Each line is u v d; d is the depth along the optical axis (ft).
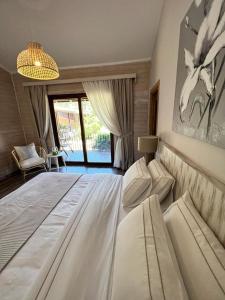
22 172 13.34
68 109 14.11
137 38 9.55
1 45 10.16
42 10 7.73
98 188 5.99
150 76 11.23
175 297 1.74
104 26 8.73
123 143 13.10
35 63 5.70
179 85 4.54
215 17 2.64
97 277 2.77
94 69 12.26
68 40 9.77
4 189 10.80
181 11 4.58
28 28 8.84
